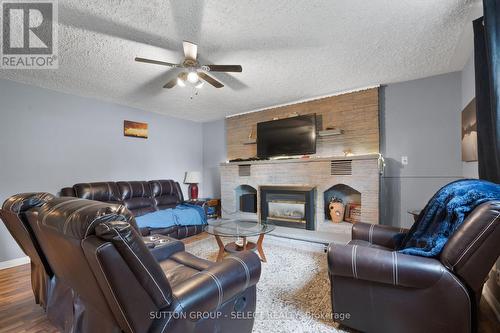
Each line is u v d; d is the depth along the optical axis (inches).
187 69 92.6
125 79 120.3
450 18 75.2
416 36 85.7
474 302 50.8
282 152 166.4
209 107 176.6
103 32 81.0
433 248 57.0
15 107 121.3
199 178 202.1
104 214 37.7
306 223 149.3
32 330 66.8
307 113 159.9
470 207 55.7
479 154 73.5
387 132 135.6
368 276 55.7
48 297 66.6
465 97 111.0
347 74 119.6
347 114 145.1
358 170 134.0
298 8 70.4
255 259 56.8
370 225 87.9
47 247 53.3
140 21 75.2
